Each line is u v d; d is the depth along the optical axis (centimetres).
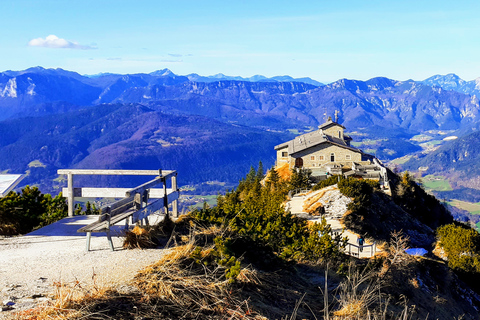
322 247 1300
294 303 801
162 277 691
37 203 1534
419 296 1346
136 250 903
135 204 1009
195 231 1049
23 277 722
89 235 915
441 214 6253
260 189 5694
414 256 1862
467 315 1558
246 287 783
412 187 5881
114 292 634
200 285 695
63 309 558
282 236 1364
